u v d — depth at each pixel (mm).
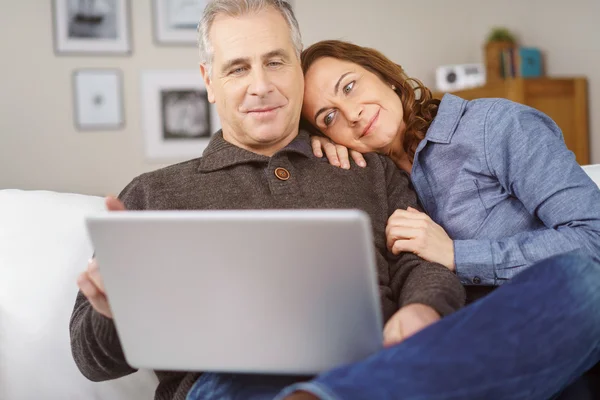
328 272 870
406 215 1357
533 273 1002
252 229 854
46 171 4281
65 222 1506
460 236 1429
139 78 4383
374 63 1553
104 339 1127
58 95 4270
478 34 4879
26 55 4207
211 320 931
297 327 917
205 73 1505
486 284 1315
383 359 833
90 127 4328
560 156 1329
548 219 1317
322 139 1562
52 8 4223
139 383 1428
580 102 4219
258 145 1455
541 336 929
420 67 4797
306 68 1566
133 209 1356
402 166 1633
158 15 4387
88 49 4293
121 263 914
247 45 1370
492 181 1406
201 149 4512
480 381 859
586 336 995
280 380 1079
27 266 1433
